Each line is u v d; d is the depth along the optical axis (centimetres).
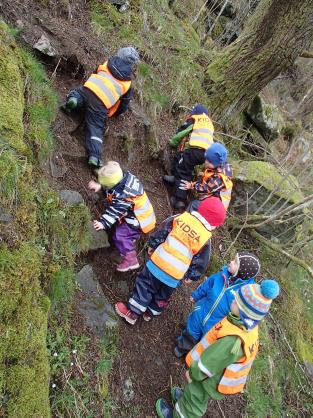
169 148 486
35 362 226
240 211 552
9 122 281
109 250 357
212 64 630
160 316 383
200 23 802
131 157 434
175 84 567
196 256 329
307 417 486
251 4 878
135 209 333
